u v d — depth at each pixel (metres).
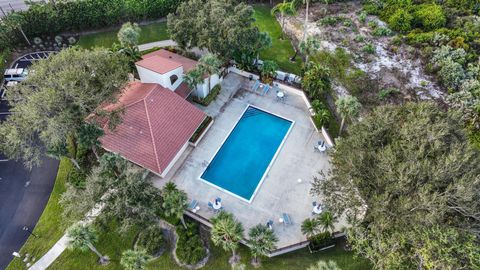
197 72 43.75
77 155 41.91
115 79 38.56
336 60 54.53
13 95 37.00
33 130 36.69
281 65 54.62
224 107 48.72
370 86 50.75
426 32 58.75
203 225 36.62
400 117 33.12
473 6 62.31
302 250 34.81
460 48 52.81
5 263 34.19
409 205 26.94
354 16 63.19
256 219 37.03
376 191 30.22
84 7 56.66
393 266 27.08
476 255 24.98
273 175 41.03
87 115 37.34
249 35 47.00
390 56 55.09
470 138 42.44
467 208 26.61
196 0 50.62
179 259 33.81
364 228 30.56
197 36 47.59
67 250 34.78
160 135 40.75
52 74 36.25
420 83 50.88
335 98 49.47
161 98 43.38
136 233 35.75
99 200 30.61
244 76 53.31
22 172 41.22
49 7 55.97
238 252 34.59
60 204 38.16
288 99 50.22
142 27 60.75
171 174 40.62
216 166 41.88
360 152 31.84
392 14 61.50
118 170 33.31
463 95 46.91
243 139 44.94
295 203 38.47
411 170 27.55
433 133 29.31
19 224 36.81
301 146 44.22
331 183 33.38
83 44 57.41
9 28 53.50
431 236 26.19
